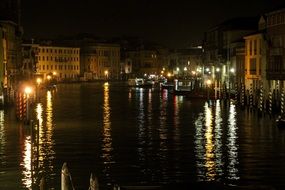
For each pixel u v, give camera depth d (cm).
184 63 19725
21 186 2938
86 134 4709
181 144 4166
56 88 13425
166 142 4262
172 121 5728
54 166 3378
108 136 4588
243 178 3106
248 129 4972
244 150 3906
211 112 6644
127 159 3594
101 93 11481
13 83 8981
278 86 6688
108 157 3659
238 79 9031
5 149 3916
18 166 3356
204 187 2316
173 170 3291
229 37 10281
